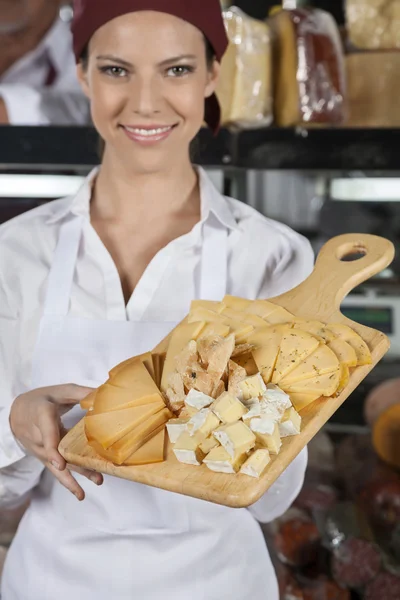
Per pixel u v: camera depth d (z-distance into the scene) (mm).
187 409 771
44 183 1502
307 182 1717
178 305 1078
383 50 1376
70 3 1804
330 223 1611
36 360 1045
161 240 1112
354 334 882
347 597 1227
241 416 738
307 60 1312
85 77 1064
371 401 1369
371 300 1473
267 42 1325
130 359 864
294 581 1232
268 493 1069
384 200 1615
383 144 1313
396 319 1467
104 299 1072
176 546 1011
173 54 956
